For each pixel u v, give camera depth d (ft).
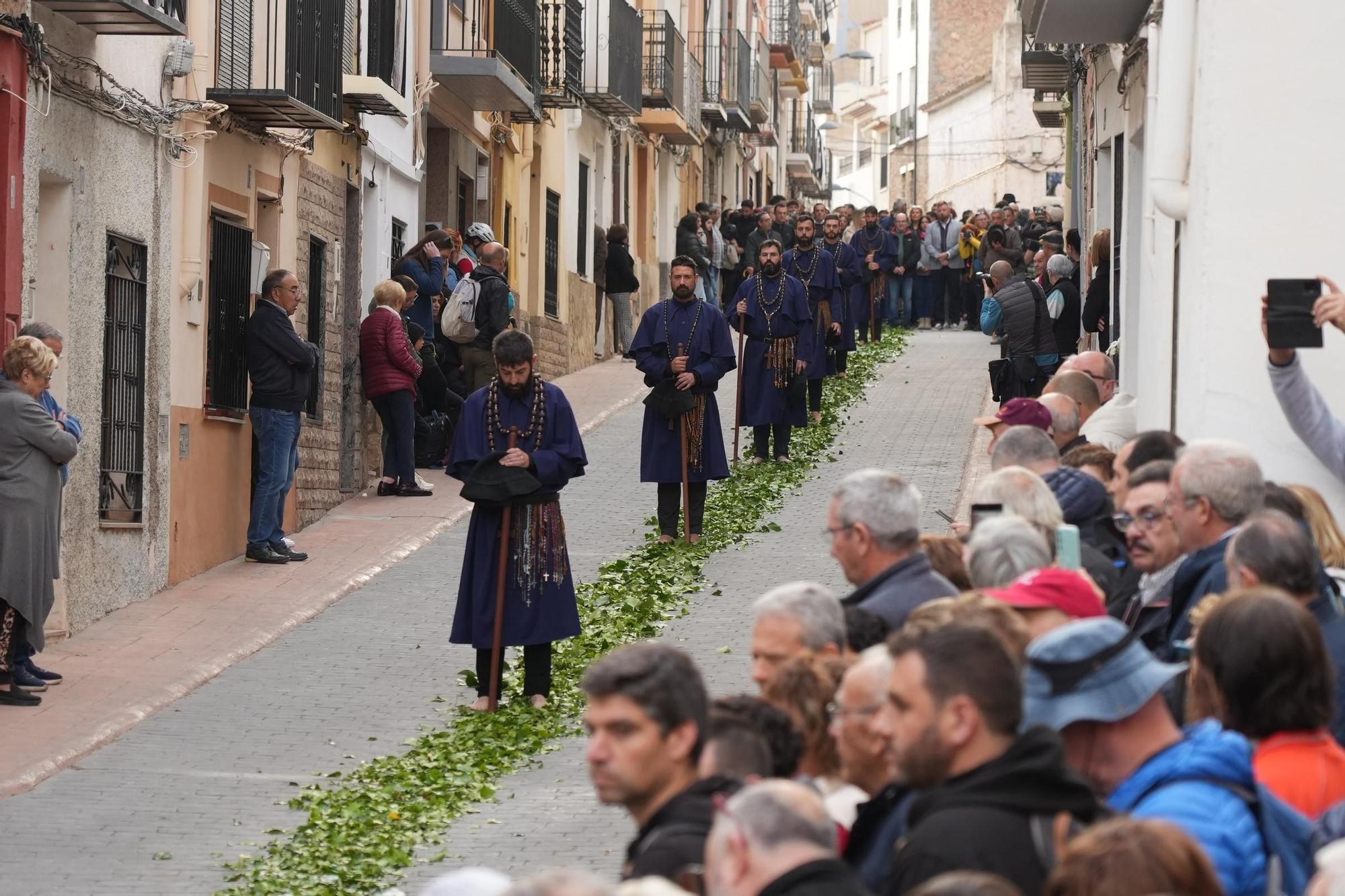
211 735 52.54
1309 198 45.62
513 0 115.75
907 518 31.81
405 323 94.02
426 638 64.90
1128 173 73.77
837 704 24.11
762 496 87.40
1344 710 26.63
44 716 52.80
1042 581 25.88
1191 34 48.75
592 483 93.76
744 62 217.77
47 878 40.40
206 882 40.45
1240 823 21.31
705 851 20.12
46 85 59.21
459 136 115.03
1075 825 19.80
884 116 410.72
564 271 140.87
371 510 88.22
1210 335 46.16
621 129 162.09
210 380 75.77
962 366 138.31
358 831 43.55
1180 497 31.37
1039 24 66.90
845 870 18.16
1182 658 29.76
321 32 81.25
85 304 63.82
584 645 62.18
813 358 106.01
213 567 75.31
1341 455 39.83
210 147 74.13
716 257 165.78
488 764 49.90
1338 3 45.39
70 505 62.54
